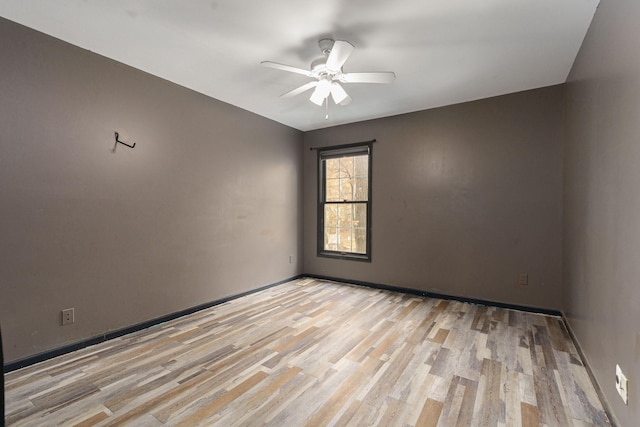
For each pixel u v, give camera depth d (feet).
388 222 13.96
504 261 11.49
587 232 7.25
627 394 4.73
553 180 10.65
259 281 13.74
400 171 13.65
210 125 11.59
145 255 9.62
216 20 6.97
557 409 5.76
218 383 6.59
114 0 6.27
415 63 9.01
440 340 8.68
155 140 9.86
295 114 13.74
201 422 5.41
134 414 5.61
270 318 10.41
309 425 5.35
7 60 6.93
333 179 15.78
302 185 16.46
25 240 7.24
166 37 7.68
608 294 5.68
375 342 8.56
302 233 16.51
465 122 12.18
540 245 10.87
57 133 7.72
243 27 7.24
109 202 8.75
